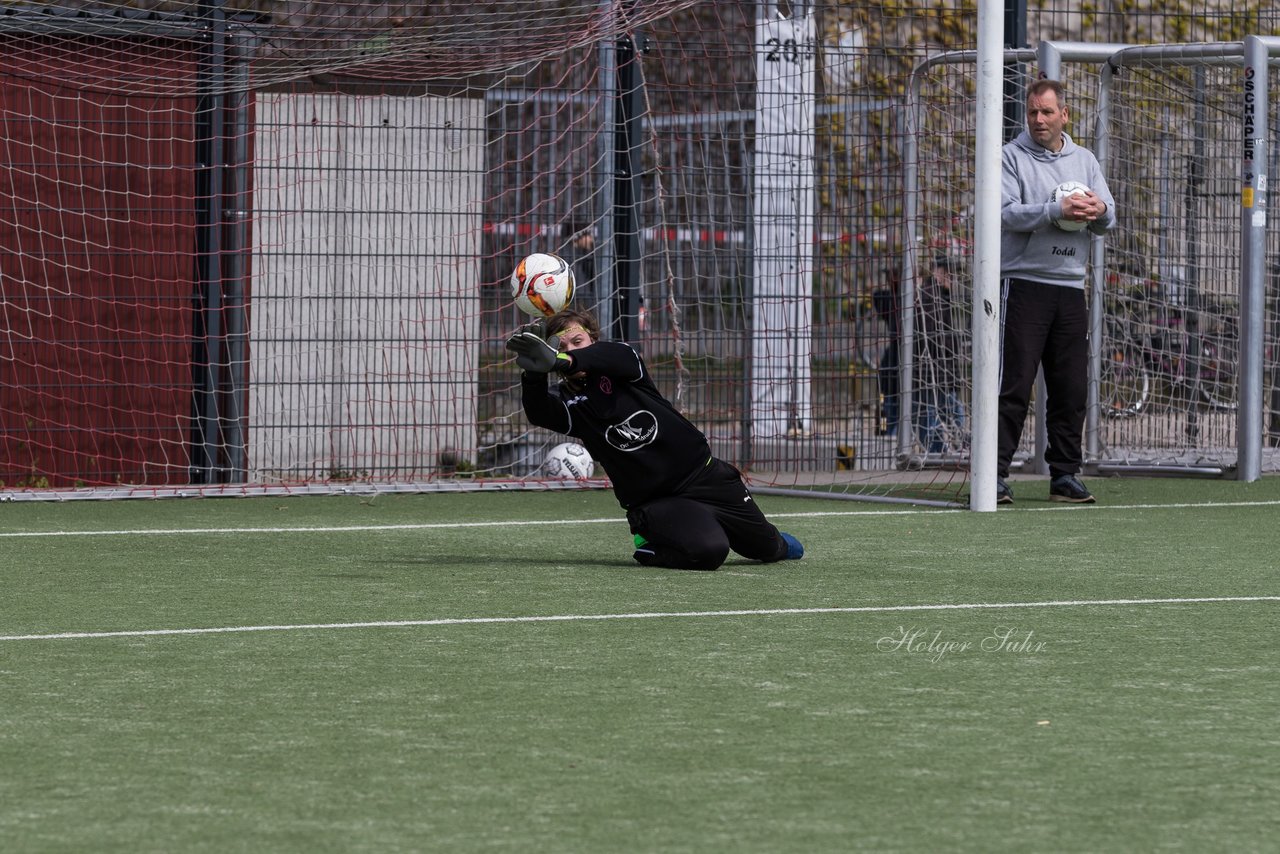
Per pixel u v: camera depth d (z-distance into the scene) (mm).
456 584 24641
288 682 17609
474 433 42125
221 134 39656
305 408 40906
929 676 17891
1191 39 57844
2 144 38969
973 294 34781
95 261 39594
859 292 46062
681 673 18031
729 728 15547
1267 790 13570
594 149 43406
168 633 20547
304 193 40531
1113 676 17938
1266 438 45344
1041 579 25125
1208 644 19797
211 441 40062
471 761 14391
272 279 40438
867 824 12625
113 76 39250
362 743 15016
